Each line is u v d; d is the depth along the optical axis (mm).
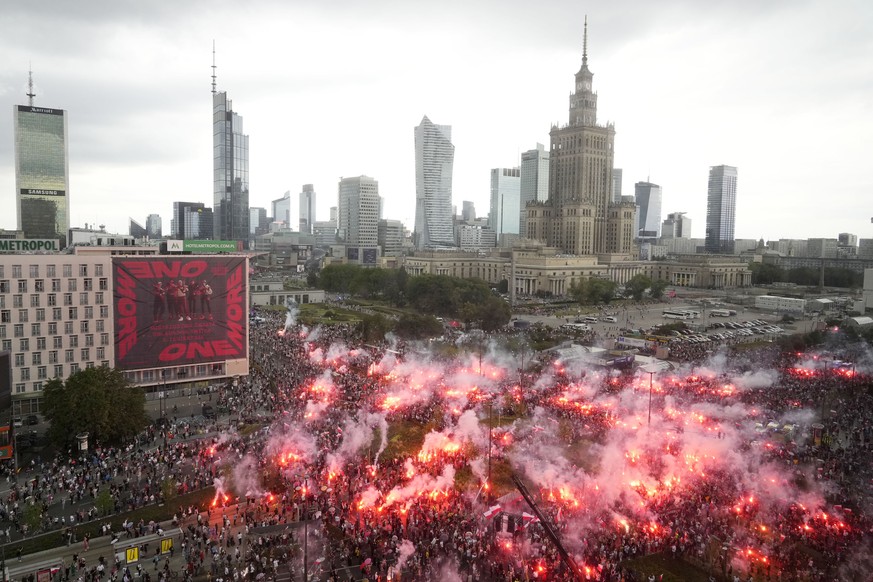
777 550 74188
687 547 74375
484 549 73125
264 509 84812
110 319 138625
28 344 130250
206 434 114688
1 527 80375
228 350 152000
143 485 92188
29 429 122312
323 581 68125
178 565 72188
